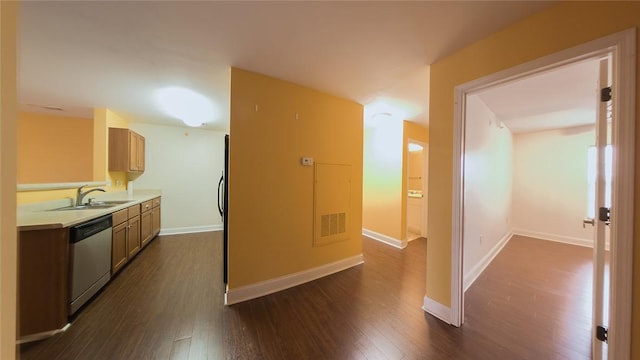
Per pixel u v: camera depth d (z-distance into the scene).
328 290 2.44
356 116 3.09
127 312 1.99
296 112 2.53
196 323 1.85
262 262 2.34
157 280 2.61
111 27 1.55
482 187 3.06
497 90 2.54
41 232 1.72
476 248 2.87
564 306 2.16
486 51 1.65
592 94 2.64
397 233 4.05
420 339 1.69
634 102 1.11
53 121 3.95
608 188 1.33
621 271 1.14
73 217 1.98
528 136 4.80
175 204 4.68
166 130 4.61
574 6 1.28
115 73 2.24
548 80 2.27
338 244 2.96
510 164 4.74
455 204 1.85
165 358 1.49
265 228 2.36
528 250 3.88
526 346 1.63
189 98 2.94
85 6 1.34
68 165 4.02
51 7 1.34
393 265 3.16
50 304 1.71
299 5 1.36
